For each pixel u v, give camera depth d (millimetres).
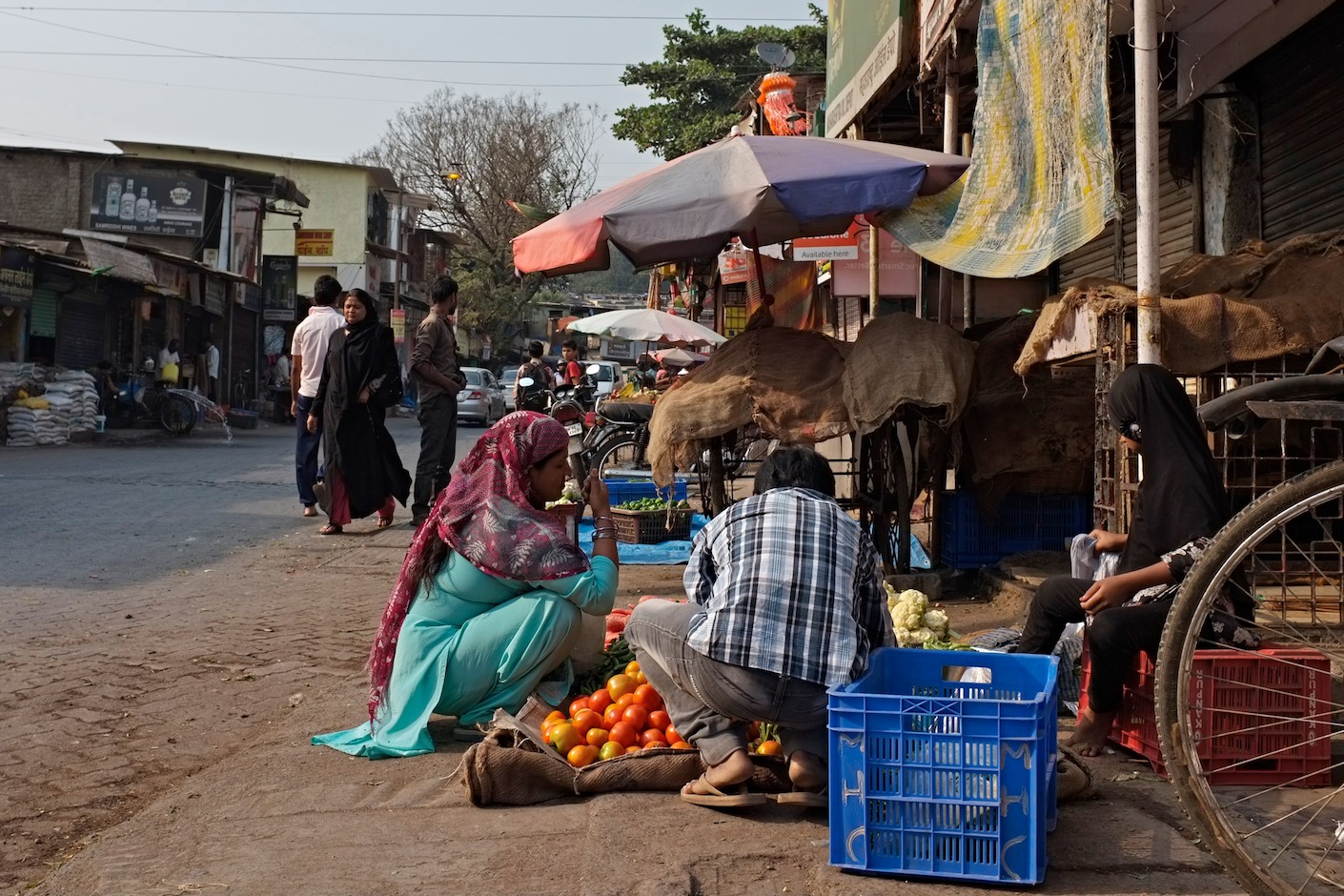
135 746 4570
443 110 46625
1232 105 8086
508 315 47438
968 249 6418
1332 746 4000
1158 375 3936
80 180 27688
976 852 3033
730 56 36438
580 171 46812
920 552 8219
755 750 4039
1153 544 3861
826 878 3082
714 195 6305
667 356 21938
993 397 6988
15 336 21016
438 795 3854
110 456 17484
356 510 9742
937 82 8836
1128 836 3348
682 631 3654
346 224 38312
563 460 4645
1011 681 3533
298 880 3178
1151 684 3873
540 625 4422
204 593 7457
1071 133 5598
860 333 6766
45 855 3557
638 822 3523
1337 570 5223
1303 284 5320
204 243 28000
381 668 4566
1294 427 5574
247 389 32125
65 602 7070
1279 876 2854
